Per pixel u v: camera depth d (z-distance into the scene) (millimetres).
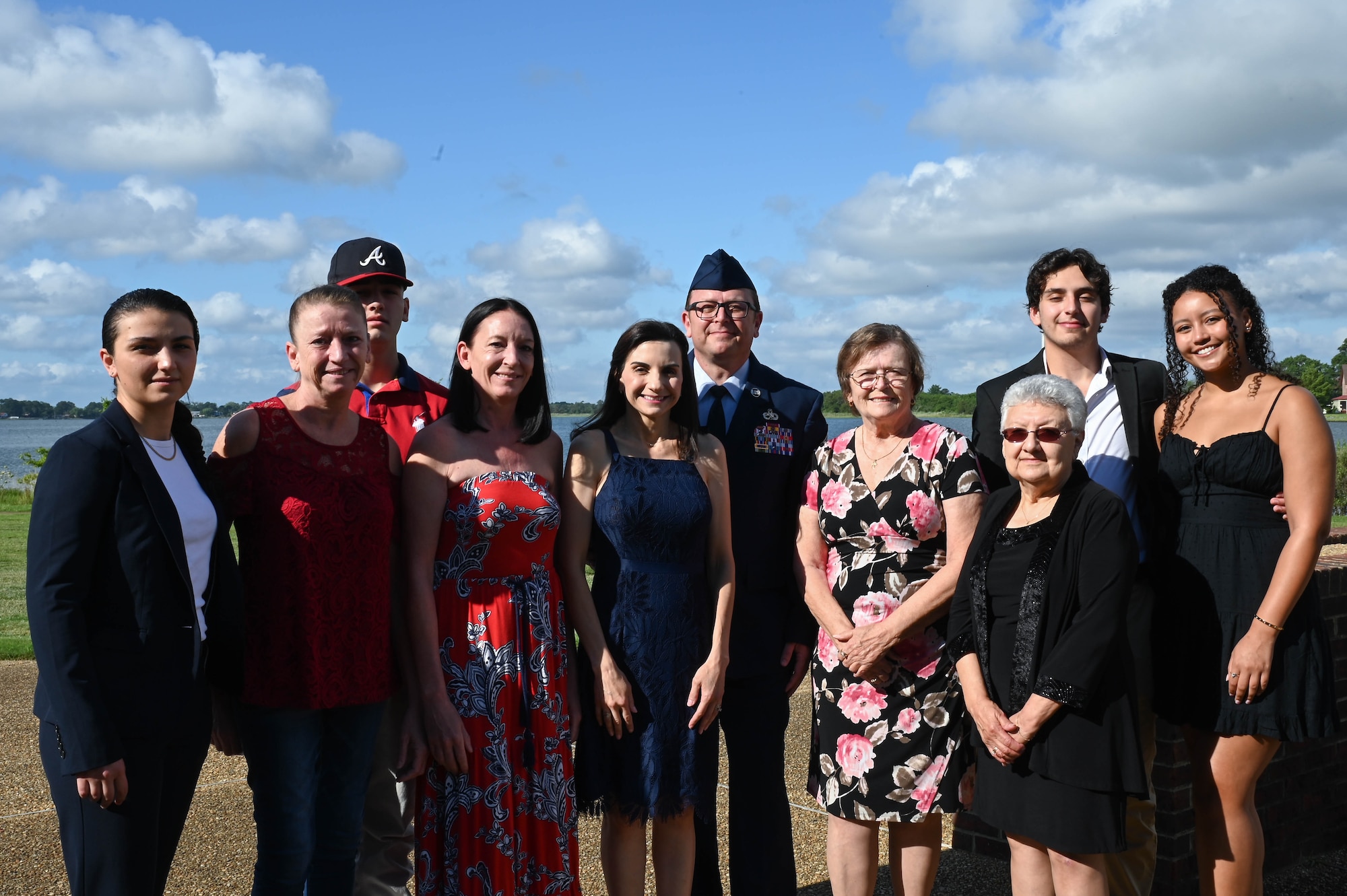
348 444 3156
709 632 3557
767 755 3848
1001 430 3215
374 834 3740
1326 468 3295
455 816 3156
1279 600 3258
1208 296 3457
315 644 2982
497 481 3256
